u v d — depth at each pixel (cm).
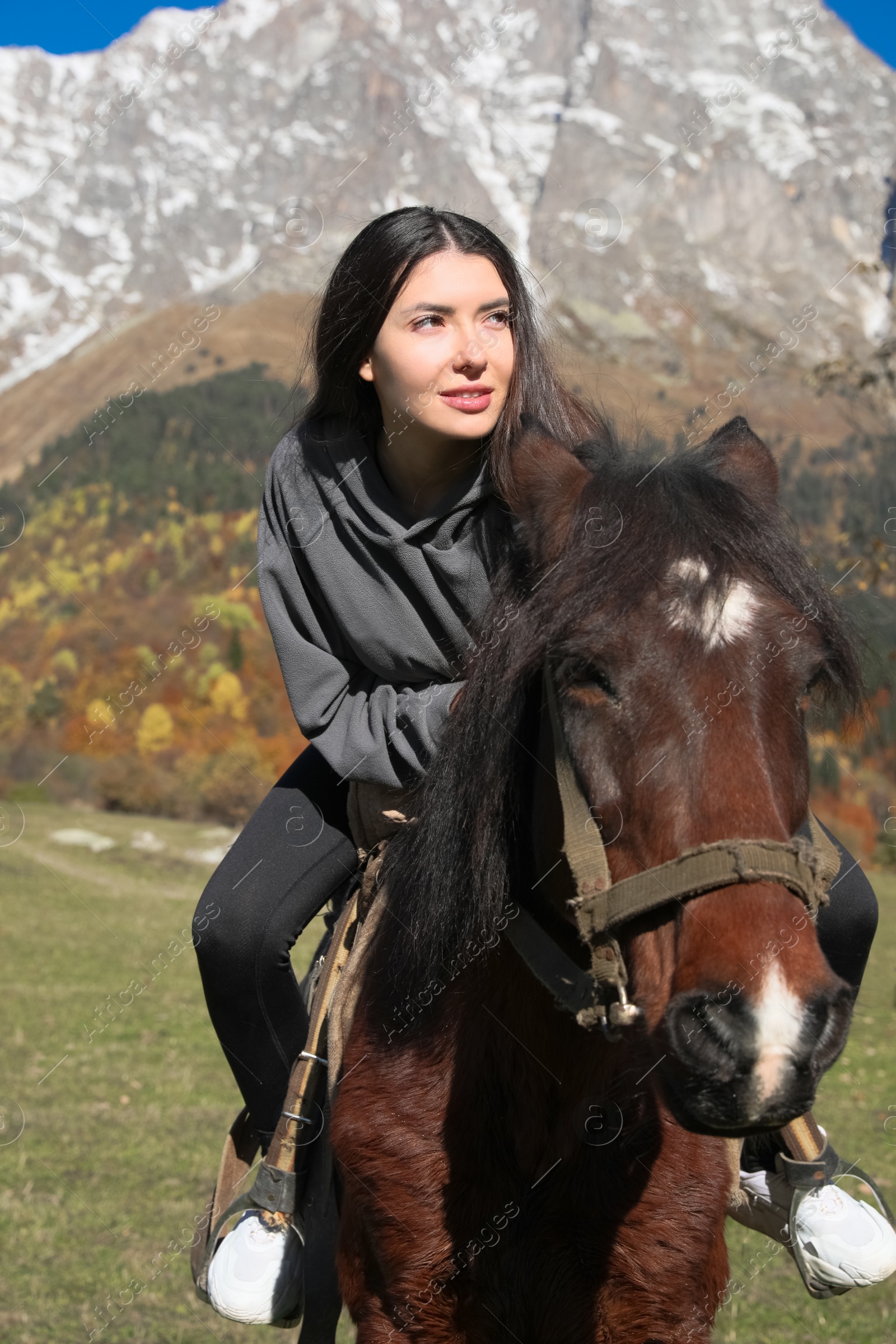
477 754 176
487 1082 182
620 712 149
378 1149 187
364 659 221
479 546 206
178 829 1917
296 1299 228
